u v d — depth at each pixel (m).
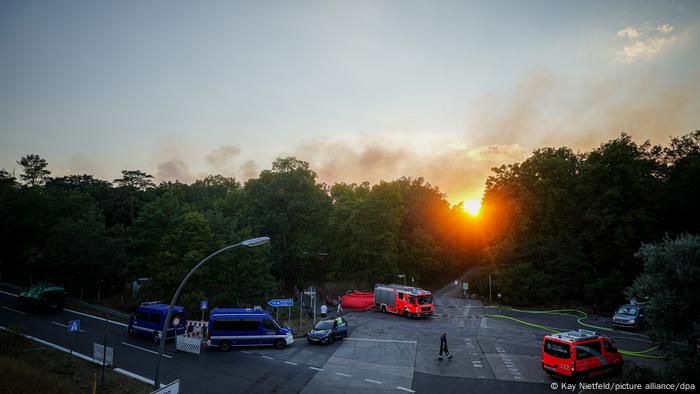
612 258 49.97
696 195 47.47
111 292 51.44
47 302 36.59
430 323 38.84
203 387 20.23
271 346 28.95
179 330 29.61
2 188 58.22
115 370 22.44
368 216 58.81
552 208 54.59
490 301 54.25
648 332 19.17
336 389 20.33
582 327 37.19
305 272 62.19
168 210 50.34
